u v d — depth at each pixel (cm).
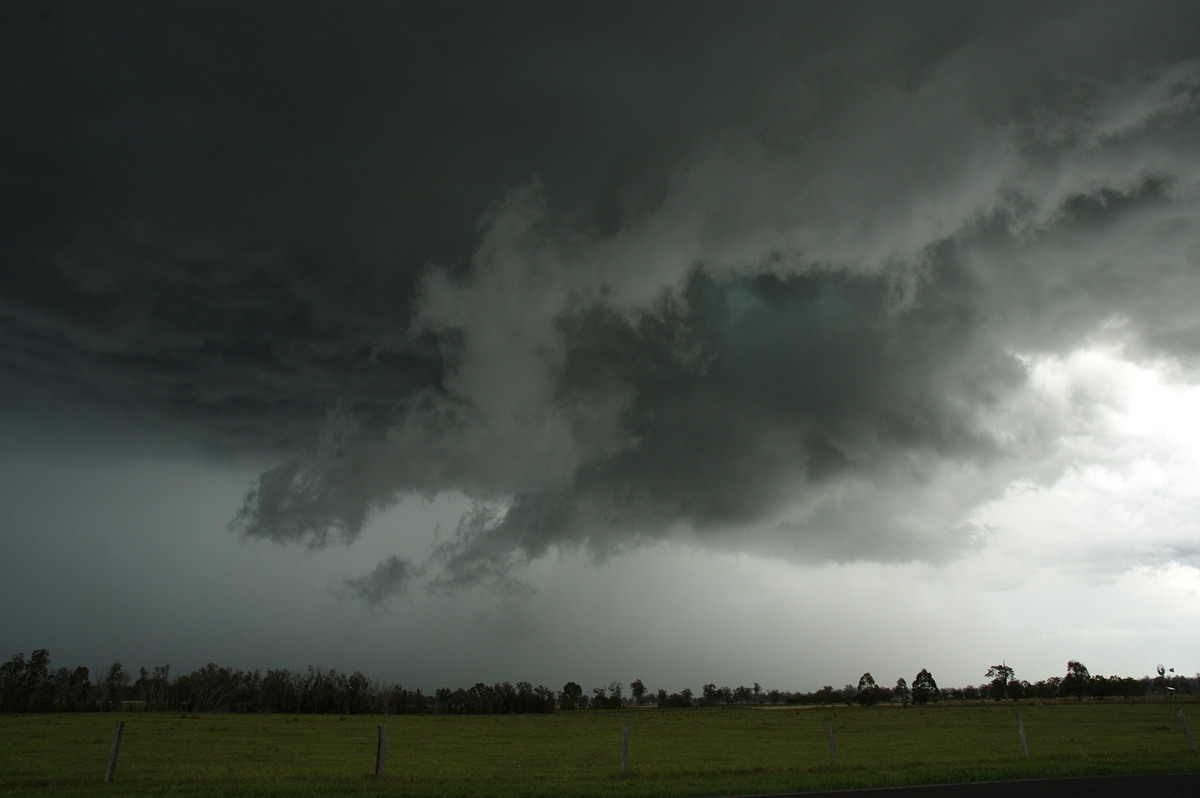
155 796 2045
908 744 5344
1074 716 9681
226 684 15500
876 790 2091
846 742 5806
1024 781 2283
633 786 2252
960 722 9094
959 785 2197
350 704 15688
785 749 5053
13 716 9762
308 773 3173
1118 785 2122
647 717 12938
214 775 2934
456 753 4750
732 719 11600
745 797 2000
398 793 2075
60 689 14438
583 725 9712
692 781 2406
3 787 2277
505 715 14688
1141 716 9325
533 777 2684
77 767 3325
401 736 6838
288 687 15700
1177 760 2759
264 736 6369
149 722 8181
